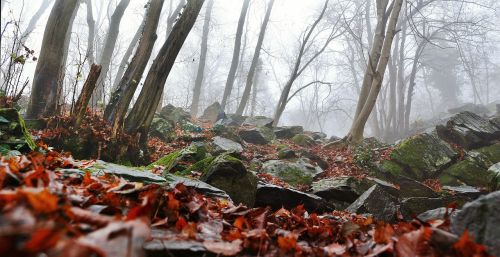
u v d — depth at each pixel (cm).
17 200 152
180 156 732
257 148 1472
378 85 1616
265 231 241
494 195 217
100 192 276
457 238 192
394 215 586
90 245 122
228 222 287
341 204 839
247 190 557
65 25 918
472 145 1396
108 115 843
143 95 845
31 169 298
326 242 269
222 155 589
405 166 1203
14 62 755
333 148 1581
